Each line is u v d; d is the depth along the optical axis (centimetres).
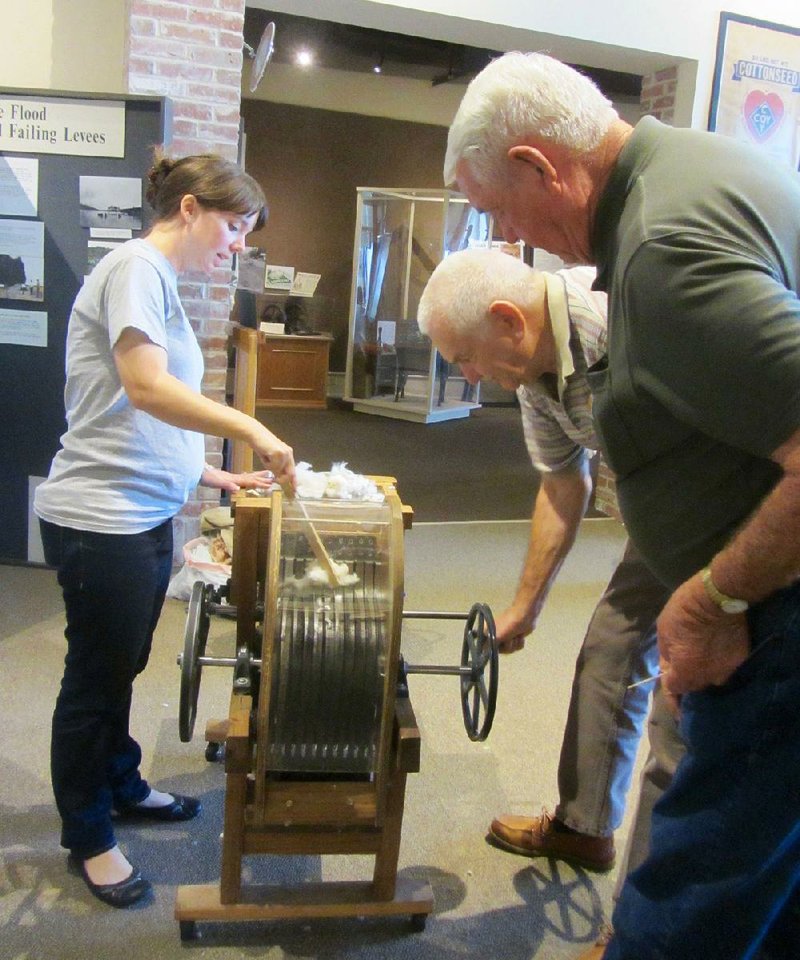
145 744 257
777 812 116
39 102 352
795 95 527
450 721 284
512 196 126
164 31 366
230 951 183
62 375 377
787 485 101
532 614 204
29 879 199
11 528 394
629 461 125
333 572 176
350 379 991
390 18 470
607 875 216
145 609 182
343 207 1045
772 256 106
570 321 162
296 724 170
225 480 205
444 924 195
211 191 176
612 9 483
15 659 305
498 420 957
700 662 117
